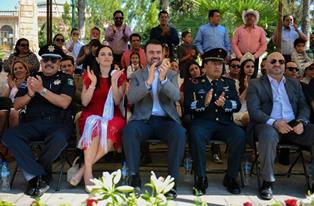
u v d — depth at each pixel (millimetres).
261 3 10516
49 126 4473
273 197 4309
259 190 4371
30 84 4477
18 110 4902
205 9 11023
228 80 4863
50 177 4465
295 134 4449
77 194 4258
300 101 4770
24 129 4387
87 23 34438
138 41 7289
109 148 4426
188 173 4840
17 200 4074
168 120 4574
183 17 11680
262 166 4297
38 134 4449
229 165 4457
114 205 2162
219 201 4152
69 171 4539
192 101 4750
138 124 4410
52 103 4562
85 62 6879
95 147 4391
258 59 7523
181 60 7254
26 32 20906
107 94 4594
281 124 4293
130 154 4266
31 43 20891
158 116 4582
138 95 4441
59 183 4406
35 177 4238
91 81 4555
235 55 7473
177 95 4543
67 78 4730
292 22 8156
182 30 11188
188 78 5375
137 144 4305
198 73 5594
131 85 4613
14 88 5629
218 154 5633
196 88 4781
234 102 4688
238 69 5844
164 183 2262
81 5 14031
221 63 4777
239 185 4617
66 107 4598
